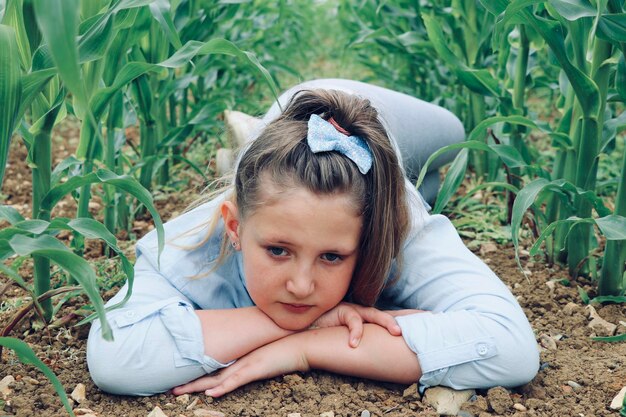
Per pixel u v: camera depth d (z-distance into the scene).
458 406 1.68
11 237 1.49
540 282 2.36
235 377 1.69
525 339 1.71
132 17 1.88
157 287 1.84
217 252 1.92
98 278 2.23
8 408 1.63
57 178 2.12
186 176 3.37
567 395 1.75
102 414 1.63
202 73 3.23
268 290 1.65
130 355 1.66
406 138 2.49
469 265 1.84
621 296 2.21
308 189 1.55
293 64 5.48
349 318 1.74
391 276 1.88
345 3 4.38
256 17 4.09
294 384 1.72
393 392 1.74
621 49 2.01
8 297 2.24
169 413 1.62
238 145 2.45
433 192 2.79
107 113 2.42
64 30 1.13
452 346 1.67
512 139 2.79
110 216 2.59
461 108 3.64
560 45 2.05
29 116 3.90
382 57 4.59
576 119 2.31
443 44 2.70
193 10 3.05
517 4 1.86
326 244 1.57
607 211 2.13
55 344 1.94
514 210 2.00
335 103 1.70
